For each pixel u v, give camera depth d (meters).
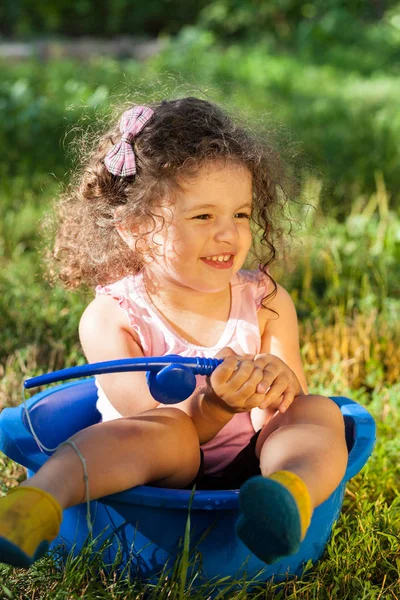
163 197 1.82
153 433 1.64
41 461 1.67
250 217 2.00
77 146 2.36
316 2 11.10
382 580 1.76
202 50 9.27
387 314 3.00
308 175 3.87
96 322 1.94
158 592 1.60
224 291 1.99
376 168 4.86
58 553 1.71
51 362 2.64
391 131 5.74
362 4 11.40
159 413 1.70
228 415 1.75
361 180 4.56
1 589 1.58
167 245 1.83
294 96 7.36
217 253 1.81
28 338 2.82
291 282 3.32
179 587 1.55
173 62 8.46
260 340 2.05
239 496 1.40
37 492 1.43
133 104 2.25
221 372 1.67
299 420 1.70
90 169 2.03
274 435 1.65
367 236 3.74
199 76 7.63
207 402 1.73
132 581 1.64
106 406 1.93
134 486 1.58
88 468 1.53
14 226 3.80
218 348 1.94
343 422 1.76
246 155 1.88
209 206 1.80
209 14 10.98
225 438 1.93
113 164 1.91
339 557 1.74
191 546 1.59
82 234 2.09
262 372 1.71
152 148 1.86
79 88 6.50
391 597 1.69
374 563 1.74
